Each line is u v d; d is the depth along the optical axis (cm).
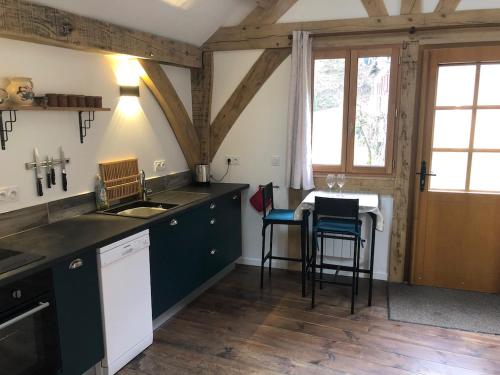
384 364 252
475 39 330
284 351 268
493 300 340
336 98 374
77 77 275
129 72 326
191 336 287
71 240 222
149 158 358
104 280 228
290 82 373
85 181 287
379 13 347
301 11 369
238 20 389
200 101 417
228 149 420
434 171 356
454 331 290
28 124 242
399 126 357
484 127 340
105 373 239
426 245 367
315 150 389
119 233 236
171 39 352
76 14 248
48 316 197
